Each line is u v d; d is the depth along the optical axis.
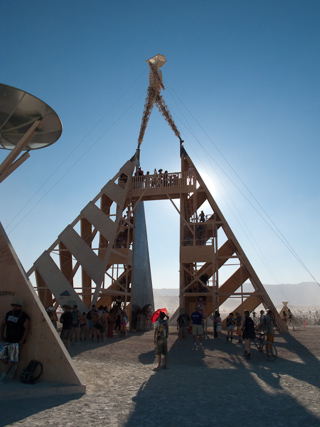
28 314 8.10
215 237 29.14
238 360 12.57
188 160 31.00
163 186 30.28
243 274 29.91
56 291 25.20
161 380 9.02
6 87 10.40
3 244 8.59
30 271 26.11
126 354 13.92
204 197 32.16
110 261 28.81
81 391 7.46
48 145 12.70
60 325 28.22
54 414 5.97
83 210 29.19
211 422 5.74
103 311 19.92
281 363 11.96
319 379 9.27
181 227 28.88
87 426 5.42
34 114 11.15
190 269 29.56
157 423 5.64
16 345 7.71
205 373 10.01
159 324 10.90
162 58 33.28
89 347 16.05
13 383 7.41
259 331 14.65
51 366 7.71
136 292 30.00
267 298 26.72
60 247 28.73
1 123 11.49
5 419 5.63
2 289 8.34
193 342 18.36
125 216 31.84
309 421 5.84
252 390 7.96
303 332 26.75
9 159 10.13
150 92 32.66
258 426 5.57
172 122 32.38
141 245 32.66
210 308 30.20
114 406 6.57
